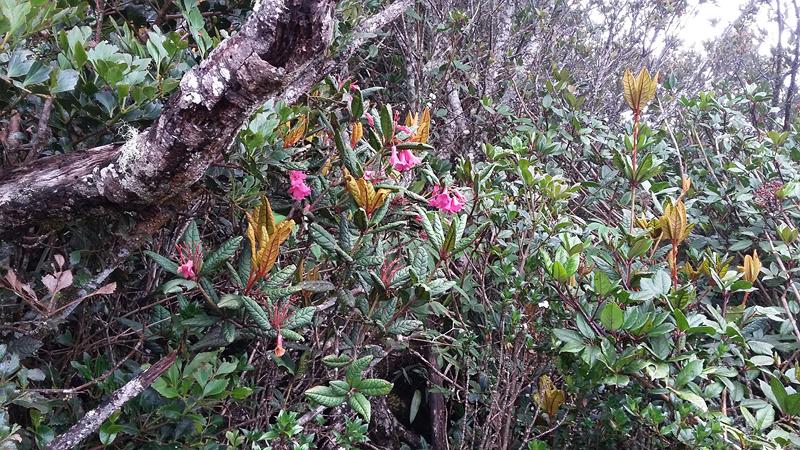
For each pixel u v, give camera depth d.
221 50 1.01
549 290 1.96
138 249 1.48
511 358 2.06
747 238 2.73
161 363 1.29
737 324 1.97
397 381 2.75
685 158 3.34
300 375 1.61
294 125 1.82
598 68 4.36
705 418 1.65
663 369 1.64
